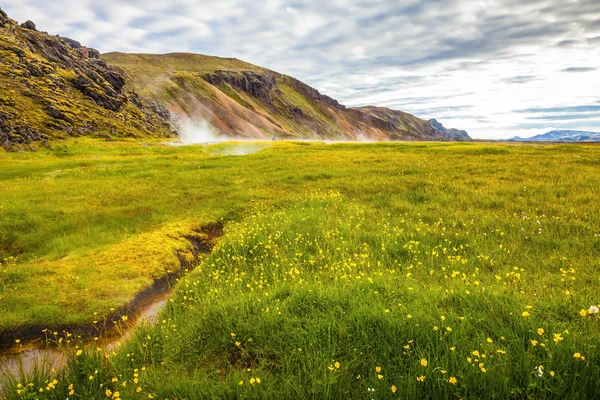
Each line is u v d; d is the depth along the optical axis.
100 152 53.78
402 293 6.28
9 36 103.88
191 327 5.98
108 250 11.39
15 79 84.88
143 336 6.13
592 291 6.13
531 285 6.59
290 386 4.18
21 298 8.06
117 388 4.77
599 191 14.31
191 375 4.87
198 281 8.66
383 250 9.34
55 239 12.69
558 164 23.39
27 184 24.44
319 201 15.80
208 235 13.84
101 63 144.88
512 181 18.17
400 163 28.20
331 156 37.47
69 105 90.88
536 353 4.20
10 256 11.78
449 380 3.66
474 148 43.38
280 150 50.00
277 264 8.65
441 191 16.61
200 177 25.67
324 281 7.54
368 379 4.21
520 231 10.09
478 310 5.41
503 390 3.71
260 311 5.97
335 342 4.87
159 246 11.73
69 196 19.92
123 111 117.12
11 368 5.98
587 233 9.59
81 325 7.34
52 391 4.78
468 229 10.73
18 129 59.06
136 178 26.62
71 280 9.11
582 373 3.67
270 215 13.96
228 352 5.30
